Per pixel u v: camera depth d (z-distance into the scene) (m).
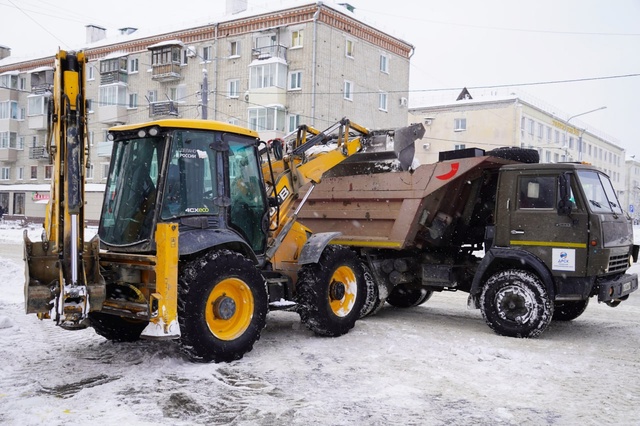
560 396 5.10
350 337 7.29
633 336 7.68
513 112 47.06
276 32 33.06
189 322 5.71
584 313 9.54
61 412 4.51
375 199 8.84
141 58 39.66
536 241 7.48
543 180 7.53
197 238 6.00
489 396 5.06
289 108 32.78
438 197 8.47
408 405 4.78
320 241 7.16
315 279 7.12
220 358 5.95
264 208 7.00
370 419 4.46
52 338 7.05
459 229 9.09
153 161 6.09
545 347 6.91
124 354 6.33
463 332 7.77
